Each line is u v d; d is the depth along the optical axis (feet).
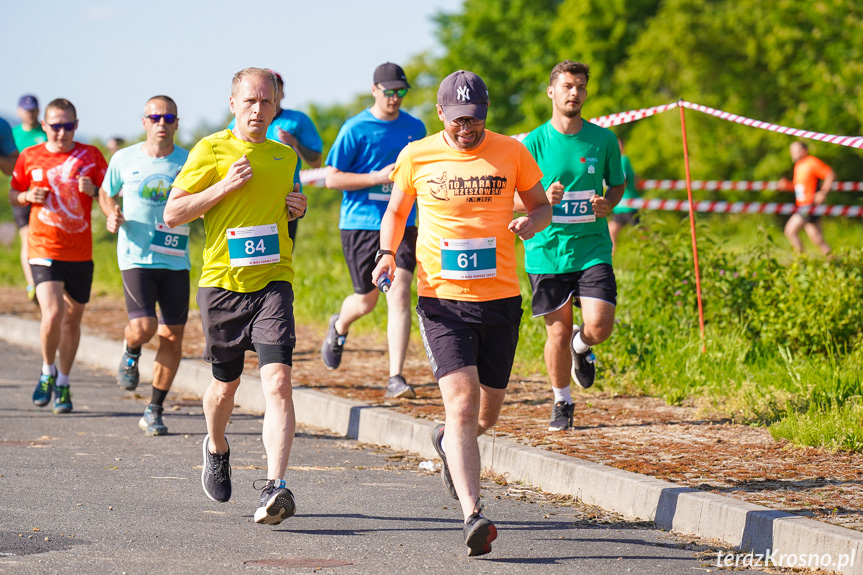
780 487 45.21
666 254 84.48
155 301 63.31
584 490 48.49
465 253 40.68
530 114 309.83
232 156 43.39
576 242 56.70
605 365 70.64
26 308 123.03
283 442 41.16
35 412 69.87
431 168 41.45
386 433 61.98
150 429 63.57
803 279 79.41
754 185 162.20
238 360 44.37
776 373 68.33
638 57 273.33
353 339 97.19
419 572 36.65
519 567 37.55
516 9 341.41
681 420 60.34
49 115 67.82
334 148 70.90
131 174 62.34
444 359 40.14
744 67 258.78
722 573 37.65
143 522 42.45
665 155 264.72
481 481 52.60
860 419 55.31
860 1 248.11
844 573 37.22
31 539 39.24
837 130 247.29
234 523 42.93
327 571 36.42
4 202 238.89
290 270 44.24
